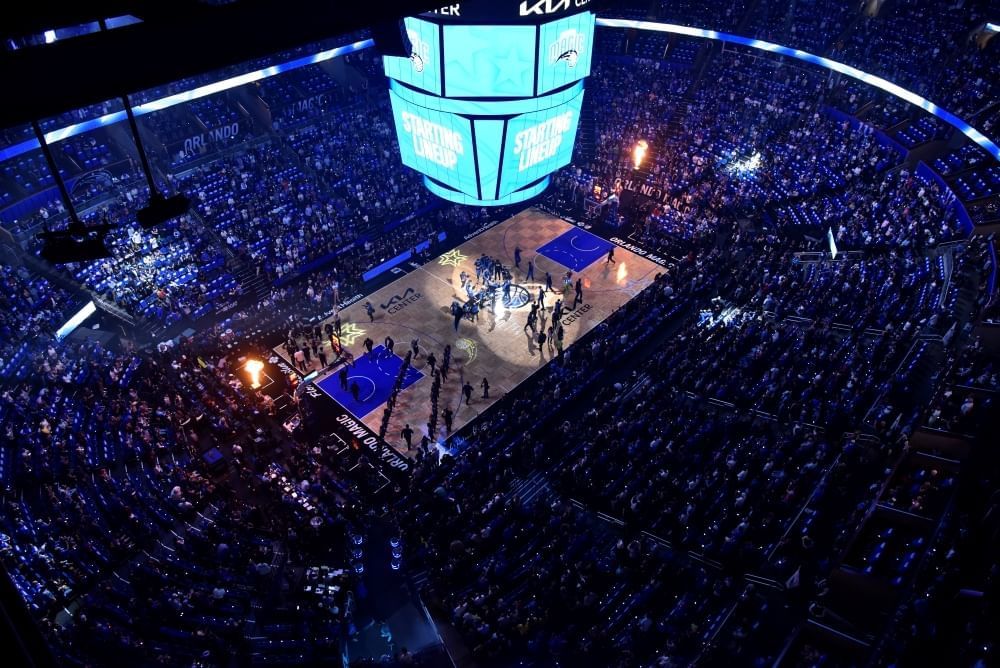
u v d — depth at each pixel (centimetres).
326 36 523
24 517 2531
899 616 2034
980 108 4016
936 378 2908
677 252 4522
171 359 3606
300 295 4222
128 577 2484
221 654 2280
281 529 2827
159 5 453
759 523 2612
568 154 3772
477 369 3747
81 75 442
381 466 3241
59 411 3062
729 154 4900
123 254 3925
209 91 4381
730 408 3198
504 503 2892
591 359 3712
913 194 4103
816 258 4116
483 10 2827
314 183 4722
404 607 2597
